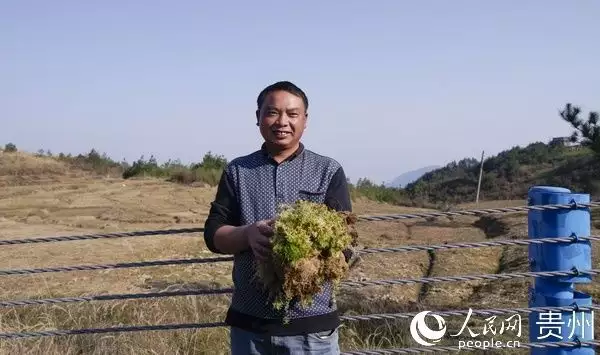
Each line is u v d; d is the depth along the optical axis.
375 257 10.64
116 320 5.79
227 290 3.85
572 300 3.83
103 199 18.77
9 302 3.94
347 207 2.95
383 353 3.79
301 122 2.95
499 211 3.71
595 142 13.59
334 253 2.64
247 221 2.92
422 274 9.53
